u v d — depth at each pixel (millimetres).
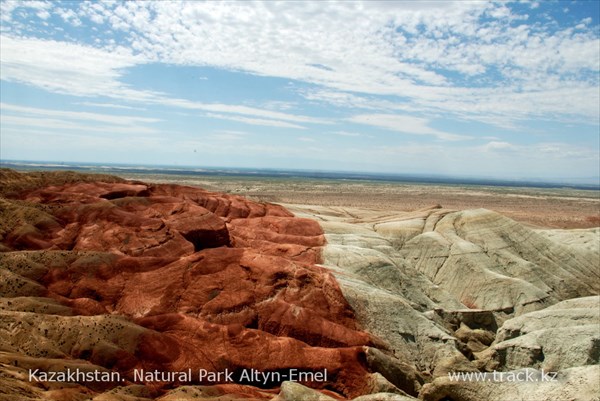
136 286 36469
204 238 47656
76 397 22812
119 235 42969
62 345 28156
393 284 48031
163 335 30828
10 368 22984
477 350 41906
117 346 28953
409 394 31953
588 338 34969
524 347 36438
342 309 38094
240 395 27562
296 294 37875
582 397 25703
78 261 37500
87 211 46125
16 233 41906
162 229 44438
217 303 35531
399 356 36000
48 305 32000
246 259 39812
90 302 34031
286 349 31578
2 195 50281
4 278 34094
